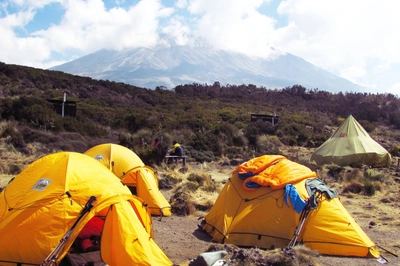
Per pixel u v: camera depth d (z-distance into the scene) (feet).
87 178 22.03
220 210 28.84
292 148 96.43
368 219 34.81
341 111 172.04
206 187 44.83
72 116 99.81
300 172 27.89
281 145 98.17
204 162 68.08
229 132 94.68
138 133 89.45
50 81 156.97
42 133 72.90
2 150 62.59
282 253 22.11
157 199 34.73
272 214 26.48
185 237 28.40
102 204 20.35
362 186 45.91
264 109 163.32
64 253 18.88
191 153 75.56
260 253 22.08
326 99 201.77
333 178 55.36
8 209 20.63
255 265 20.93
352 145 67.56
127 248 20.11
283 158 29.63
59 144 69.41
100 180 22.33
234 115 130.41
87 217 19.70
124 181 36.88
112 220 20.54
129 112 119.85
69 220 19.83
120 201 20.98
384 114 162.20
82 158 24.12
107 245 20.33
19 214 19.93
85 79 175.94
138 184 35.58
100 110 116.26
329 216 26.05
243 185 28.53
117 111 120.78
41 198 20.42
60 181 21.33
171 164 59.72
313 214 26.11
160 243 26.91
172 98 176.14
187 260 23.29
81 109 109.09
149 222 23.53
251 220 26.73
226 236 26.73
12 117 85.35
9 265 18.88
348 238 25.30
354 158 66.18
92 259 20.85
